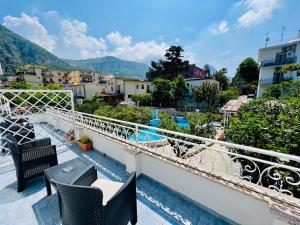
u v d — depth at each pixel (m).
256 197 1.78
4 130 3.98
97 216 1.34
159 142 3.48
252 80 30.88
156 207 2.34
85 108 15.80
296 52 15.62
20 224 2.05
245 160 3.09
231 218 2.05
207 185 2.22
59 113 6.20
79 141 4.56
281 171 2.51
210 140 2.11
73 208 1.41
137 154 3.03
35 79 34.06
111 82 30.39
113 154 3.86
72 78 40.41
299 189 2.38
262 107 6.35
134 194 1.85
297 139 2.74
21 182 2.67
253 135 3.12
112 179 3.08
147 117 10.15
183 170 2.47
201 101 22.05
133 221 1.96
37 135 5.81
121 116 9.47
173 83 23.06
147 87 31.05
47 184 2.52
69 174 2.21
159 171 2.84
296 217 1.45
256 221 1.85
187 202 2.44
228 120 10.48
